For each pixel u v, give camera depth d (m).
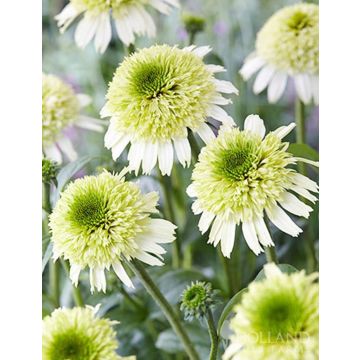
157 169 0.81
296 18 0.83
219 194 0.65
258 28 0.97
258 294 0.60
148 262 0.66
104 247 0.66
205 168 0.65
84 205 0.67
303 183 0.65
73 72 1.00
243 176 0.64
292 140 0.91
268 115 0.94
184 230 0.82
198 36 0.96
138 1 0.79
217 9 0.97
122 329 0.76
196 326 0.75
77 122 0.84
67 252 0.67
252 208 0.65
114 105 0.69
